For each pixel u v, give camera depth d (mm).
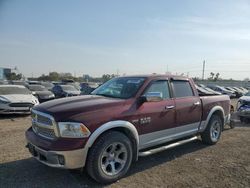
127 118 4477
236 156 5855
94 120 4062
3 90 12312
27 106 11523
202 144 6844
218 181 4441
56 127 3949
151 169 4949
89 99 4719
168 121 5289
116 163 4395
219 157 5762
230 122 9156
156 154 5898
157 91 5234
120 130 4566
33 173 4598
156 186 4203
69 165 3896
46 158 4020
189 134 5949
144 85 5016
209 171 4895
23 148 6070
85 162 4055
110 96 5062
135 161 5199
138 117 4660
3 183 4180
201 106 6215
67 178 4418
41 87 19500
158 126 5070
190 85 6129
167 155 5844
